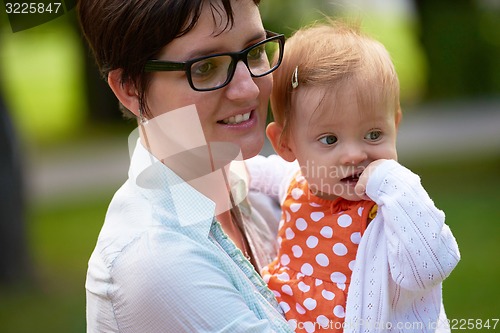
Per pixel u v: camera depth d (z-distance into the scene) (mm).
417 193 1963
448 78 14305
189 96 1926
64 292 6730
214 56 1903
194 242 1890
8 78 7668
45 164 12461
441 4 13977
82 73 16469
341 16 2545
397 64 2387
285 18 8320
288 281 2178
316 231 2172
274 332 1881
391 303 2033
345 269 2119
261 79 2033
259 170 2459
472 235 6984
